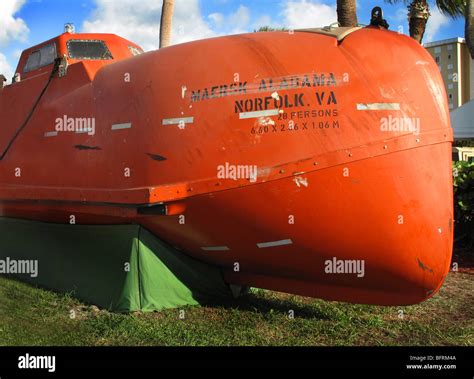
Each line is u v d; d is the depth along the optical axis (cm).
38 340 402
